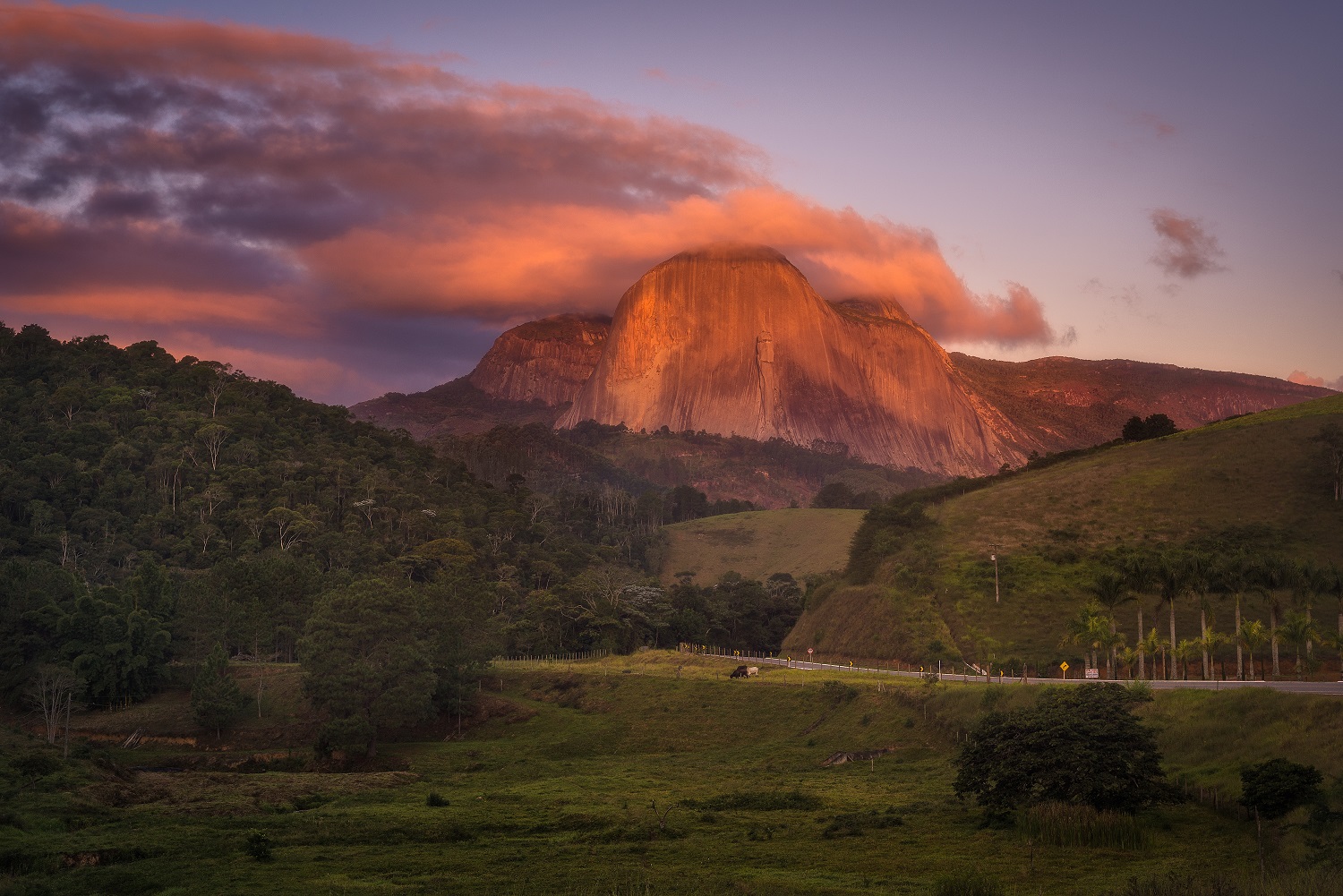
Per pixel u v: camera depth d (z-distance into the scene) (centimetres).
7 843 6594
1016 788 6562
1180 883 4681
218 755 11562
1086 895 4856
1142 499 16825
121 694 13450
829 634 15700
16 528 18438
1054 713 6900
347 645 11700
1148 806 6397
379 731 12362
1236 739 6925
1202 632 12288
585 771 10081
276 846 6756
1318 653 11300
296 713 12838
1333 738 6312
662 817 7294
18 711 13112
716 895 5219
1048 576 14512
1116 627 12619
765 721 11419
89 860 6384
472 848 6650
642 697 12569
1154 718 7669
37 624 13600
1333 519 15125
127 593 14450
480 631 13762
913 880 5416
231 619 14725
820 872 5716
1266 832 5675
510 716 12594
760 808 7656
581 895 5322
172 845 6712
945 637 13388
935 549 16125
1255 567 10662
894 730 9988
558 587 18350
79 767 8944
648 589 19425
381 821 7488
